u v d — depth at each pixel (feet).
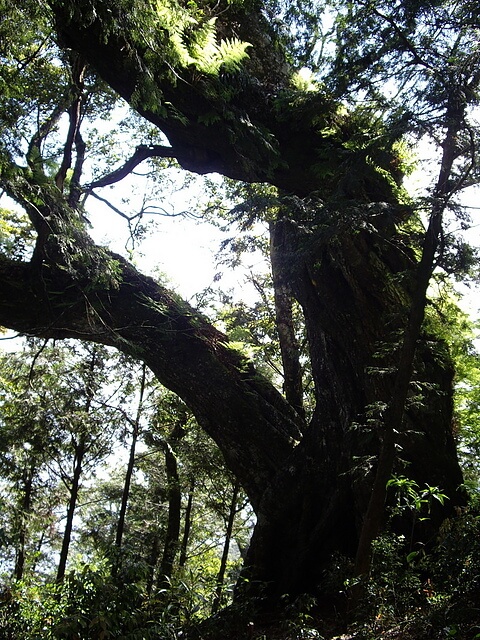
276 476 31.09
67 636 17.29
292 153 29.94
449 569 15.84
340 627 20.53
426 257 18.54
